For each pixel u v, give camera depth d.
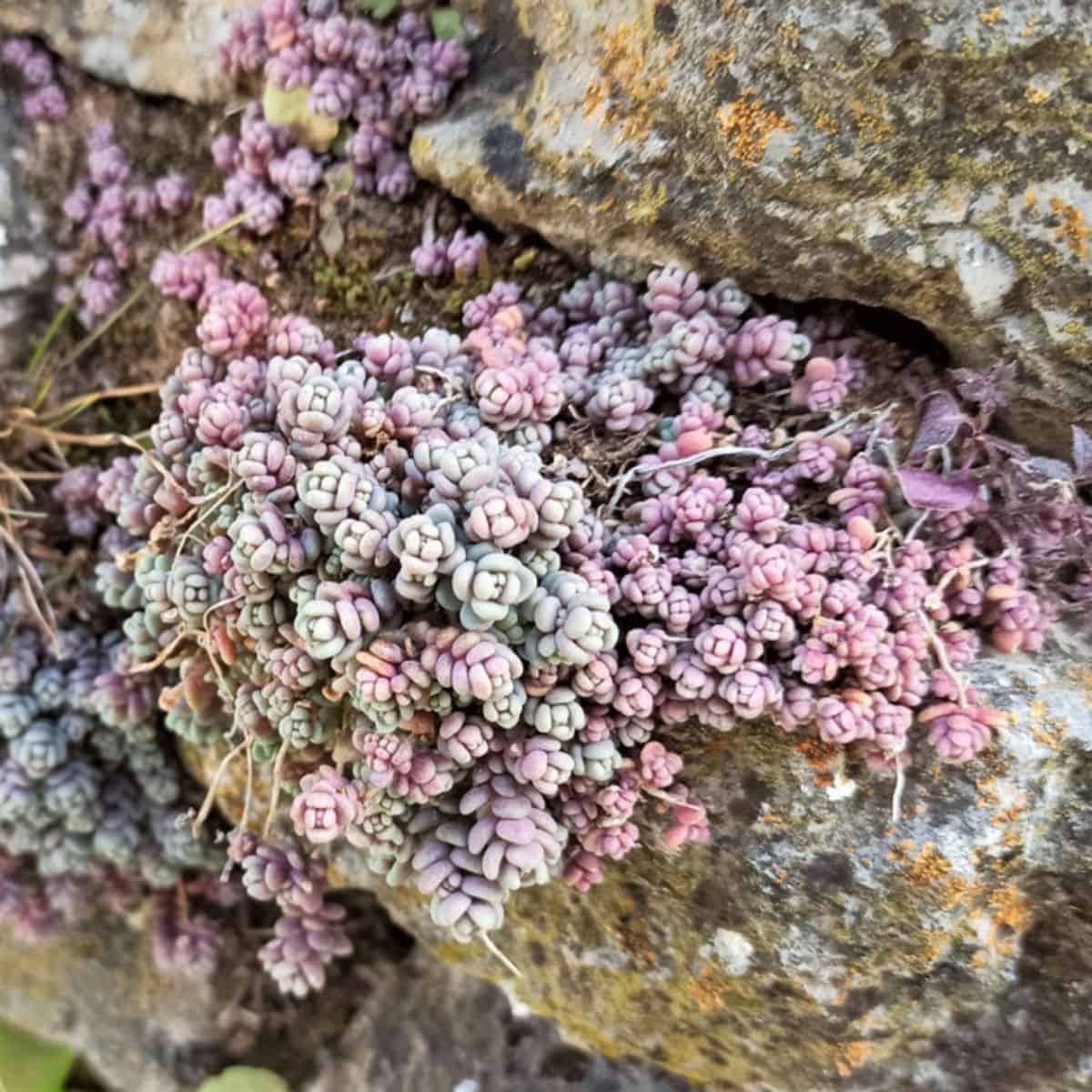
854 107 0.15
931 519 0.16
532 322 0.18
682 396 0.17
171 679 0.19
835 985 0.16
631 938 0.18
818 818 0.16
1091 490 0.16
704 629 0.15
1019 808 0.15
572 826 0.16
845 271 0.16
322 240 0.19
